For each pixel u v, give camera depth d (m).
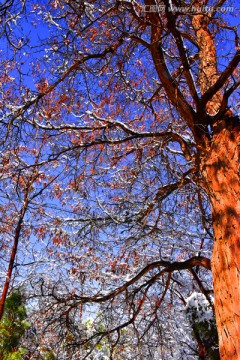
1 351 7.63
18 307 8.34
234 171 5.77
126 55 6.80
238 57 5.62
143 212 8.03
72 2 6.43
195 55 7.37
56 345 8.41
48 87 6.93
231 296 4.75
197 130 6.46
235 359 4.40
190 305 7.84
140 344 8.96
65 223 8.70
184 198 8.32
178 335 9.90
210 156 6.11
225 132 6.16
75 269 8.66
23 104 7.07
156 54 6.29
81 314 8.41
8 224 9.47
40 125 7.27
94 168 8.09
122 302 8.72
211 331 7.48
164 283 9.62
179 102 6.44
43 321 8.54
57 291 9.18
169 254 9.39
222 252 5.14
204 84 6.91
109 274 8.88
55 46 6.70
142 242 8.84
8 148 7.07
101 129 7.54
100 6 6.52
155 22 5.98
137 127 8.41
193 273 8.55
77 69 7.08
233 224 5.24
